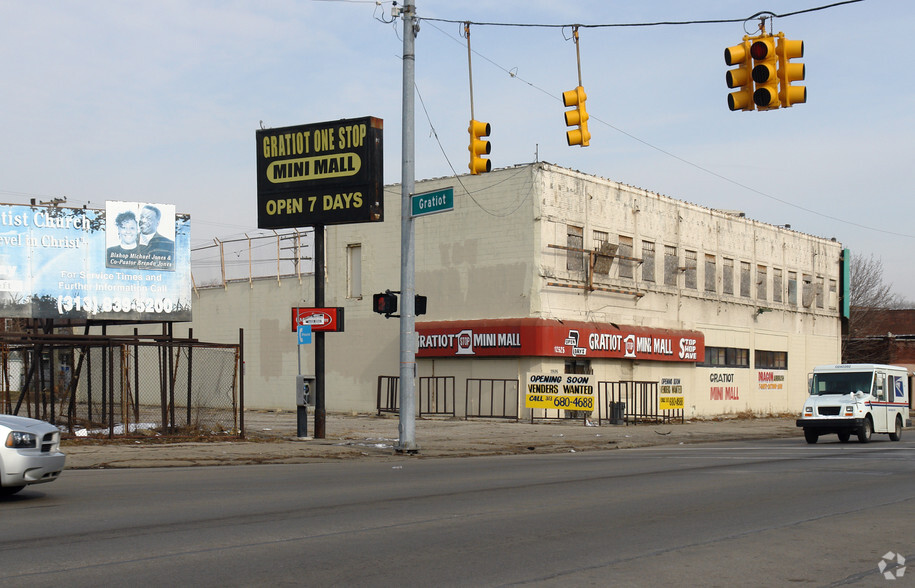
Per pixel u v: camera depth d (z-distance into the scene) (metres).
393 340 40.97
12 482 11.77
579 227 38.50
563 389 34.25
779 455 22.62
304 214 24.89
